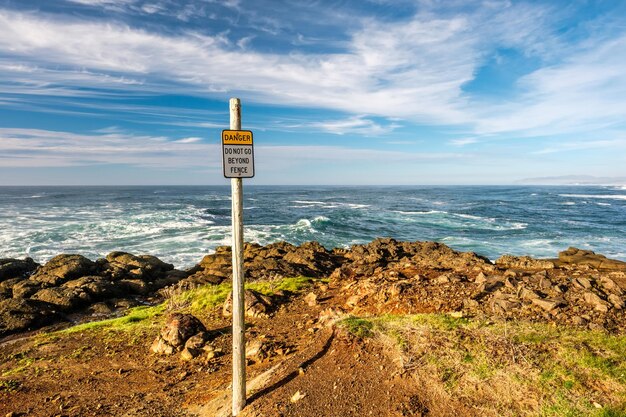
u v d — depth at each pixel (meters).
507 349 5.31
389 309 8.19
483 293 8.17
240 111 4.60
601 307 6.85
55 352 9.19
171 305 12.88
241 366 5.03
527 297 7.50
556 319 6.49
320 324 8.73
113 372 7.71
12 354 9.15
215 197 107.88
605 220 46.59
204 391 6.42
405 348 5.63
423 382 4.86
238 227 4.86
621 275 10.15
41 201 80.81
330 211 60.41
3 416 6.01
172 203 78.38
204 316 11.03
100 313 14.88
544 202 81.38
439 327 6.23
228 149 4.59
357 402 4.70
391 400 4.65
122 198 97.19
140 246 29.72
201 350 8.37
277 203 81.88
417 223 44.56
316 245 23.95
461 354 5.31
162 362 8.09
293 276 17.53
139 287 17.91
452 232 38.06
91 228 37.69
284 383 5.41
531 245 30.70
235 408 5.07
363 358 5.62
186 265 24.75
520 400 4.38
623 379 4.46
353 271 14.76
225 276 18.30
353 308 9.08
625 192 140.88
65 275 18.28
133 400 6.36
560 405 4.21
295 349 7.30
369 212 58.47
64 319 14.28
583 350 5.12
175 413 5.73
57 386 7.11
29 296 16.12
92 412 6.01
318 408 4.69
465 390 4.64
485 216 52.12
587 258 15.59
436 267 12.83
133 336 9.98
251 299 10.73
